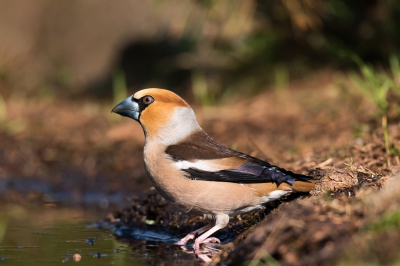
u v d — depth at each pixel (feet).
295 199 24.97
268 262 19.57
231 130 47.50
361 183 25.05
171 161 26.63
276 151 38.73
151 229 31.40
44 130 55.01
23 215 35.58
